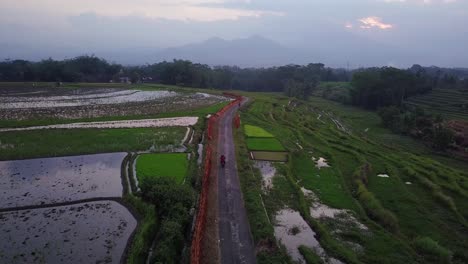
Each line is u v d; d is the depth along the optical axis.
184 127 49.75
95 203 24.16
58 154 34.66
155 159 33.28
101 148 36.75
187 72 135.88
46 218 21.91
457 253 20.33
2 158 32.84
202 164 32.28
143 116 59.03
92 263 17.38
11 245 18.75
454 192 31.22
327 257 18.70
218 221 21.36
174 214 20.06
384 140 58.38
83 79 138.50
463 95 109.44
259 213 22.28
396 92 99.25
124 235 20.05
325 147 45.00
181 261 17.03
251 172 30.59
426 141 56.84
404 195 29.25
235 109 67.69
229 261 17.34
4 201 24.12
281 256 17.98
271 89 160.62
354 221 23.28
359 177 31.95
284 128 54.88
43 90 100.50
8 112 58.53
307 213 23.42
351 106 108.44
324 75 179.50
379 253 19.28
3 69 128.50
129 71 162.12
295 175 32.22
